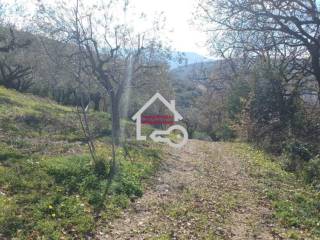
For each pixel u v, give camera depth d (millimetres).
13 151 11625
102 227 7844
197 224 8539
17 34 35469
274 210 9953
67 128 18328
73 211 8172
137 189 10359
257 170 15188
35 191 8797
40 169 10141
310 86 24516
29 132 15875
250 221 9031
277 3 20766
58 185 9469
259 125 26172
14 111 19688
